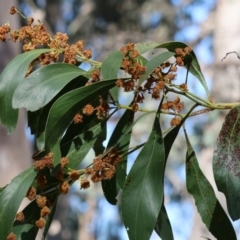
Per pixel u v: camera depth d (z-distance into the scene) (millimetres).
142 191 828
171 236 877
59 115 801
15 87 826
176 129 877
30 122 886
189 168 887
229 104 851
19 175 826
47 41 842
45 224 824
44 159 797
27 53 833
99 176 819
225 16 2697
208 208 881
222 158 836
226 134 842
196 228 2643
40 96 805
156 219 817
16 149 2133
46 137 796
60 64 823
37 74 812
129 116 871
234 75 2592
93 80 824
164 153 833
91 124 869
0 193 837
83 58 833
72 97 801
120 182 905
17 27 2352
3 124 832
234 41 2641
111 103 838
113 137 869
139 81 776
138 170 833
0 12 2307
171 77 811
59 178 814
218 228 878
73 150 865
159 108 836
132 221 822
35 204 851
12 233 813
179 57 818
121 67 830
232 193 826
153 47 847
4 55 2209
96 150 879
